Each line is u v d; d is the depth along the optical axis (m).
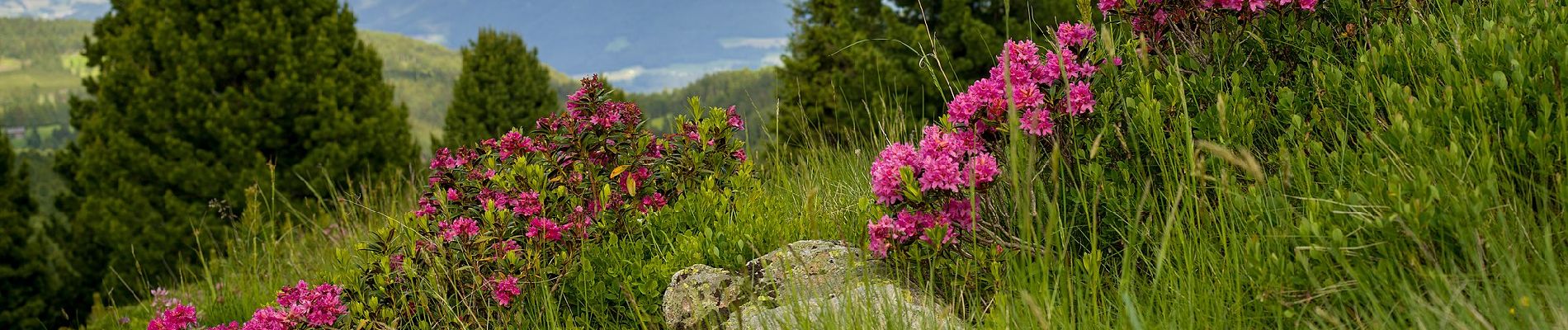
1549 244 2.06
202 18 15.20
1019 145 2.93
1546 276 2.14
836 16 16.11
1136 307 2.58
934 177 2.95
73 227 16.45
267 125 15.27
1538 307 2.05
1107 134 2.99
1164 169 2.75
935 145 3.06
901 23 13.63
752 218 4.09
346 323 4.02
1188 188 2.64
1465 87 2.51
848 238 3.87
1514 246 2.21
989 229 3.11
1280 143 2.80
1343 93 2.96
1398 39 2.90
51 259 17.02
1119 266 3.05
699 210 4.24
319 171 15.26
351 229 7.11
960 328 2.89
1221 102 2.56
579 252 3.98
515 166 4.01
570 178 4.20
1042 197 3.06
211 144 15.40
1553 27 2.71
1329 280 2.35
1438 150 2.40
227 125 15.06
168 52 15.16
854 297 3.16
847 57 14.79
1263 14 3.36
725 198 4.22
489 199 4.09
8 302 16.62
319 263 6.82
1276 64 3.38
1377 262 2.44
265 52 15.40
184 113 15.12
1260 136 3.05
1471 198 2.28
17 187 17.48
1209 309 2.53
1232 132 2.82
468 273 3.97
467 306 3.72
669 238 4.25
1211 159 2.77
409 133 16.83
